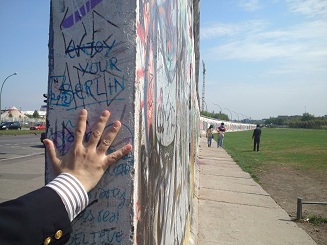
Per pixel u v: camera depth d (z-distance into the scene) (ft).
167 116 7.62
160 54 6.56
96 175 4.32
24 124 233.76
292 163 49.44
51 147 4.62
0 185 27.14
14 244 3.36
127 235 4.46
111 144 4.55
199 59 24.72
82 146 4.43
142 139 4.95
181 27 10.62
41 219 3.60
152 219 5.84
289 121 533.96
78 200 4.07
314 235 17.85
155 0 5.98
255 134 71.82
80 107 4.77
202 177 34.47
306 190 29.91
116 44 4.65
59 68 4.88
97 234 4.51
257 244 16.11
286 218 20.70
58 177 4.16
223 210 21.97
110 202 4.50
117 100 4.62
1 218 3.40
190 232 15.94
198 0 18.74
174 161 9.13
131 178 4.47
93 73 4.74
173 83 8.64
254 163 49.08
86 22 4.78
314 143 100.89
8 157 48.44
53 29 4.92
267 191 29.07
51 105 4.88
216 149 72.84
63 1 4.89
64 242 3.89
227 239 16.63
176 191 9.71
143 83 5.04
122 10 4.64
